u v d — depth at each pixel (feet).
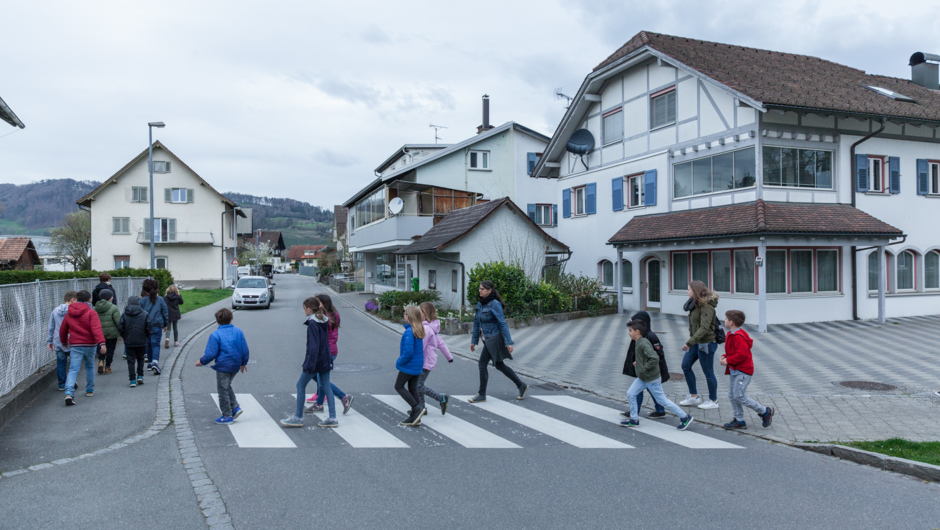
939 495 16.12
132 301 30.32
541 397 29.01
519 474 17.67
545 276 72.84
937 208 64.08
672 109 64.34
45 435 21.54
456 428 22.99
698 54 64.13
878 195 60.23
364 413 25.35
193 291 124.77
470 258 69.21
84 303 27.02
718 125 58.34
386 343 49.42
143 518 14.35
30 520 14.19
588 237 78.28
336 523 14.11
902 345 43.29
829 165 58.23
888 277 61.36
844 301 58.23
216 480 17.01
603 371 35.50
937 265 64.80
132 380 30.37
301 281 220.23
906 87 70.79
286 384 31.55
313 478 17.22
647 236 60.95
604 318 63.82
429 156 98.78
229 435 21.79
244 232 218.79
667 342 46.44
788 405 26.11
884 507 15.23
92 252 141.18
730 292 58.03
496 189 103.60
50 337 28.66
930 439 20.77
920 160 62.90
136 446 20.30
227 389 23.56
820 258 57.72
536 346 45.70
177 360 39.14
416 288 84.48
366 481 16.99
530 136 105.60
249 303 85.87
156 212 143.84
